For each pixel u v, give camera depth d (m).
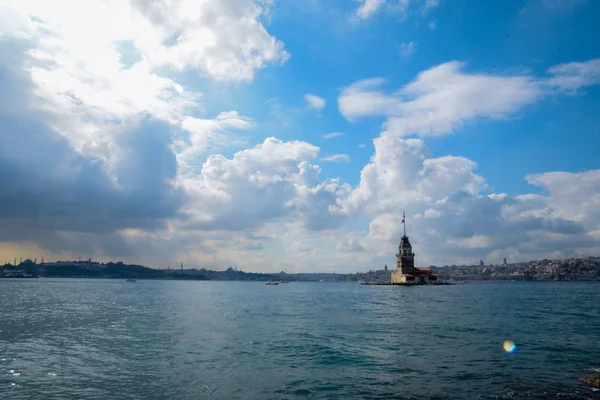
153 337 38.25
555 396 19.91
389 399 19.75
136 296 121.62
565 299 102.88
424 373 24.45
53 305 79.38
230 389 21.67
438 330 41.91
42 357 29.33
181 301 98.94
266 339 36.97
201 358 28.95
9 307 73.81
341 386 21.98
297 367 26.19
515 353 29.86
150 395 20.70
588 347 32.00
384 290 190.75
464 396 20.06
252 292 176.38
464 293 148.12
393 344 33.94
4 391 21.20
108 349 32.34
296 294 151.75
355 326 45.97
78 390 21.45
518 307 73.62
